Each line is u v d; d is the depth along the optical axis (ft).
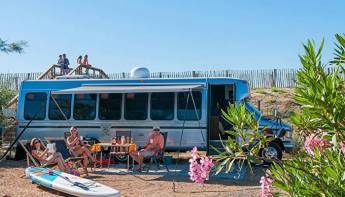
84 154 44.04
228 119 12.08
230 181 40.29
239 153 11.72
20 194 32.81
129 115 53.78
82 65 74.13
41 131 55.93
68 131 55.11
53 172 38.65
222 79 52.29
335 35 10.62
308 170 10.86
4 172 43.98
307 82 10.27
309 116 11.21
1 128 56.90
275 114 50.03
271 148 48.55
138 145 53.16
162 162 52.16
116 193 32.89
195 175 12.22
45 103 56.18
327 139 11.13
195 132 51.70
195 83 52.47
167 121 52.60
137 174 44.42
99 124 54.44
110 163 51.57
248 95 51.98
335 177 9.80
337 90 10.37
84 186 34.47
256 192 35.27
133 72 55.26
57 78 58.44
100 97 54.85
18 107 56.80
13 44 38.04
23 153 55.62
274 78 108.99
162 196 34.27
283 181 11.02
